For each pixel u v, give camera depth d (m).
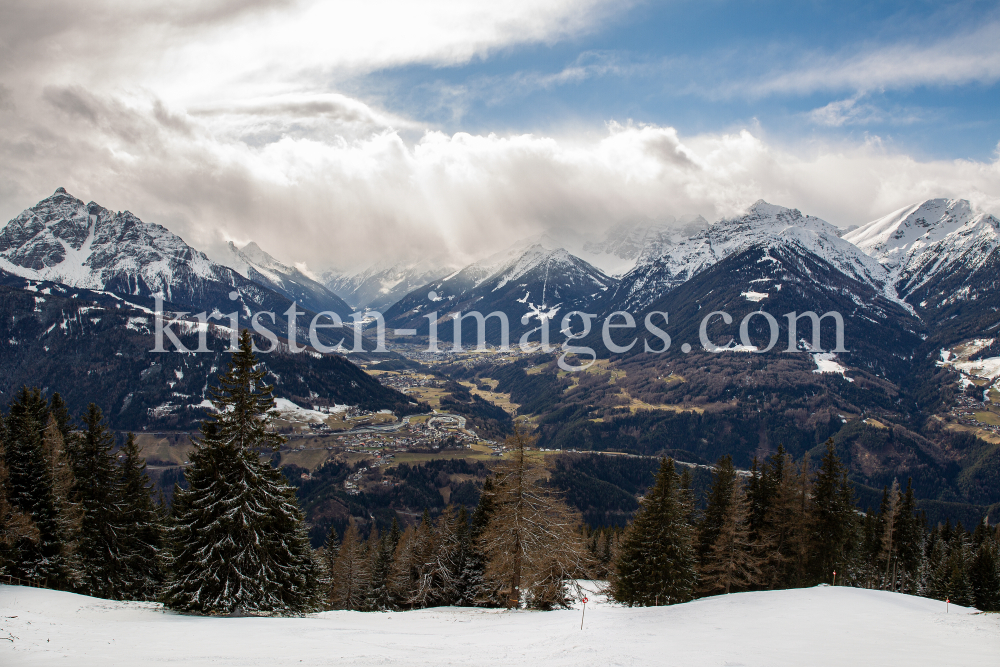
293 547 40.47
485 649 26.48
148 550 54.12
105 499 50.44
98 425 50.94
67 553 47.00
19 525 43.34
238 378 38.12
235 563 37.31
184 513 37.94
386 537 81.19
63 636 25.41
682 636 29.02
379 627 34.97
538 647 26.91
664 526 49.84
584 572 50.56
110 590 50.09
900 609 38.00
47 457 47.19
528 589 49.41
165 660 20.84
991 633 30.73
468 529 65.31
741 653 24.47
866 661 23.19
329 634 29.72
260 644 25.39
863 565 79.88
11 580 43.56
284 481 40.09
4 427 49.78
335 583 72.44
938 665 22.69
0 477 43.00
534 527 47.41
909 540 82.81
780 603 39.69
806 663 22.59
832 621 33.56
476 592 59.78
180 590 36.94
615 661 22.31
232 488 37.31
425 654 24.55
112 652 22.36
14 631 26.03
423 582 62.66
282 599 39.34
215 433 38.44
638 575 49.69
